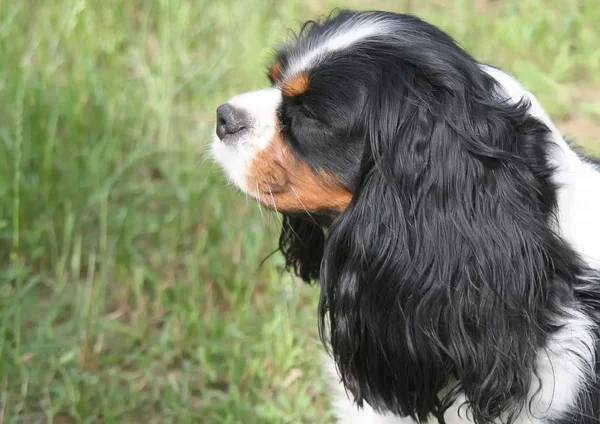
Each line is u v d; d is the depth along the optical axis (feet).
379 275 12.14
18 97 18.31
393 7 28.27
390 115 12.03
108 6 25.22
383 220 12.09
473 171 11.70
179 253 18.94
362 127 12.28
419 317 12.00
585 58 25.38
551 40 25.80
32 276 18.15
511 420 12.07
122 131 21.12
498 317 11.73
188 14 25.20
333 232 12.55
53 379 16.06
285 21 25.68
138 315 17.39
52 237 18.24
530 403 12.03
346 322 12.57
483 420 12.03
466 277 11.77
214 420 15.47
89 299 16.81
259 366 16.30
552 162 12.07
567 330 11.93
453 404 12.64
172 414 15.48
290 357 16.40
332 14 14.83
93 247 18.62
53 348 16.31
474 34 26.30
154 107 21.68
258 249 18.47
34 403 15.65
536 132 12.03
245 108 13.03
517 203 11.66
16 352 15.75
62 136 20.81
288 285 17.90
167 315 17.57
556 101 23.66
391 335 12.26
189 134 21.59
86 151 19.76
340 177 12.60
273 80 13.79
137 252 18.47
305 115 12.68
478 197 11.71
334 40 12.84
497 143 11.69
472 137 11.68
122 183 20.13
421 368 12.19
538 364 11.97
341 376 13.14
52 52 21.83
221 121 13.19
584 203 12.17
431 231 11.87
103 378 16.17
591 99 24.29
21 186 18.66
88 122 21.02
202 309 17.67
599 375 12.09
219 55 23.81
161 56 22.88
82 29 23.57
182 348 16.76
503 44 25.99
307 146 12.69
